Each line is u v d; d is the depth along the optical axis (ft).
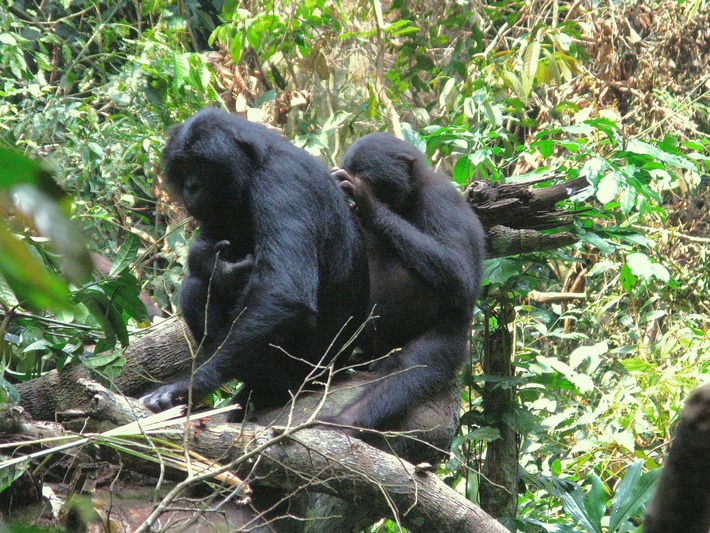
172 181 27.86
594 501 34.04
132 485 23.29
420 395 27.71
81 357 28.48
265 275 25.86
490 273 35.73
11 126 50.88
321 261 27.89
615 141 40.63
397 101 55.47
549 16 66.85
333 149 54.54
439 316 29.73
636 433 43.24
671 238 53.93
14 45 51.06
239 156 26.89
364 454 22.07
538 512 41.88
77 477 21.72
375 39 57.16
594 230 38.63
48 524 20.93
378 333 30.53
